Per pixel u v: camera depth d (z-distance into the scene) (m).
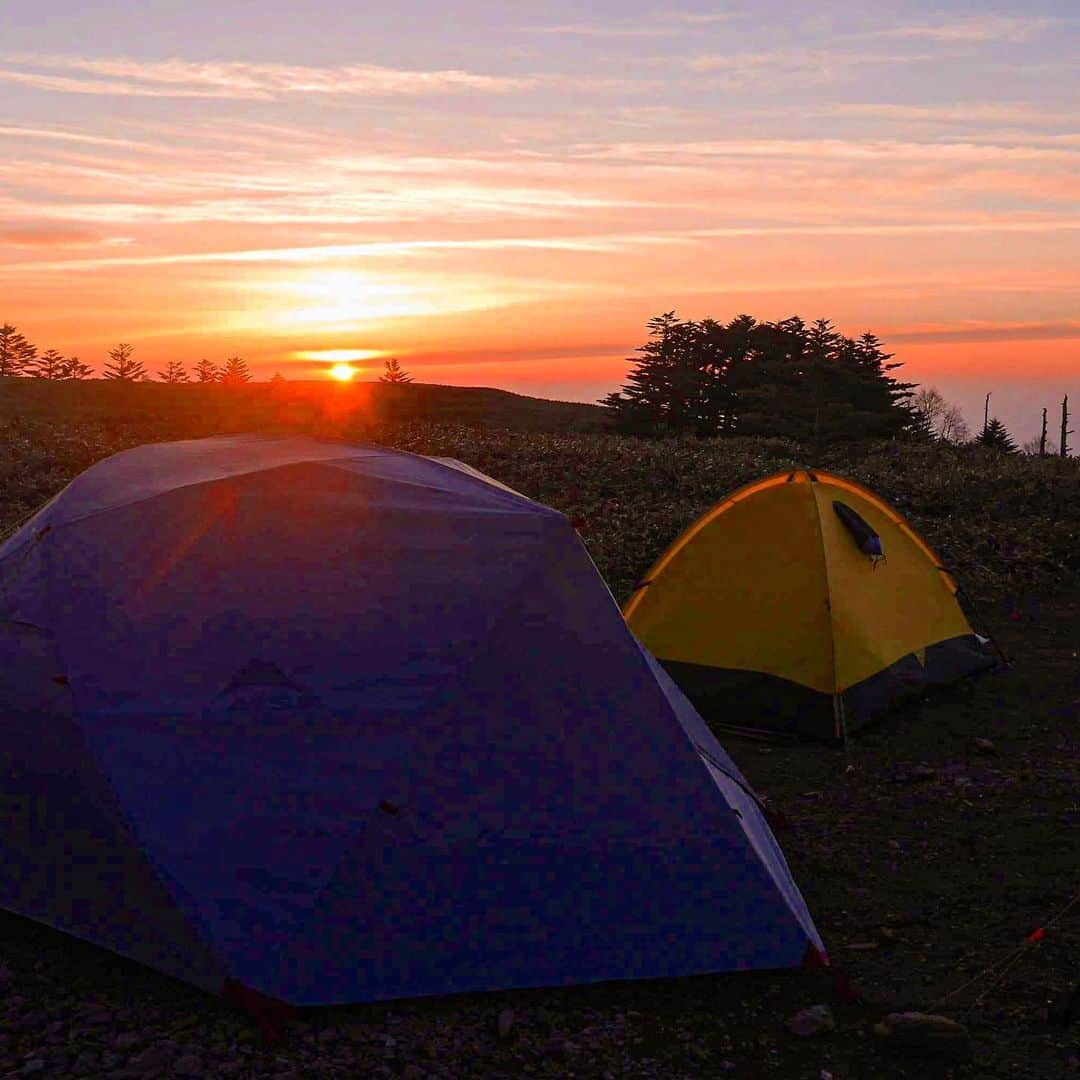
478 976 4.22
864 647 7.95
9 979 4.26
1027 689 8.77
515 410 57.75
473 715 4.46
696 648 8.20
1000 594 12.02
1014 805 6.31
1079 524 14.52
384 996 4.13
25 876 4.62
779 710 7.79
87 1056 3.71
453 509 4.91
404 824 4.27
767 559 8.12
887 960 4.61
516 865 4.34
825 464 19.69
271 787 4.26
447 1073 3.71
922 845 5.81
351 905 4.16
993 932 4.81
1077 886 5.21
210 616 4.55
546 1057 3.84
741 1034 4.04
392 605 4.61
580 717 4.57
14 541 5.30
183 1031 3.91
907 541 8.90
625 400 61.91
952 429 59.62
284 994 4.03
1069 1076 3.70
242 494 4.86
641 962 4.34
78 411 31.55
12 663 4.64
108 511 4.91
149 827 4.19
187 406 32.88
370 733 4.37
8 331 73.25
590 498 15.67
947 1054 3.83
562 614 4.70
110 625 4.56
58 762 4.41
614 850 4.43
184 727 4.35
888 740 7.64
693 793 4.57
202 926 4.06
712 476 17.22
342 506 4.85
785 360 61.78
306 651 4.48
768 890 4.50
